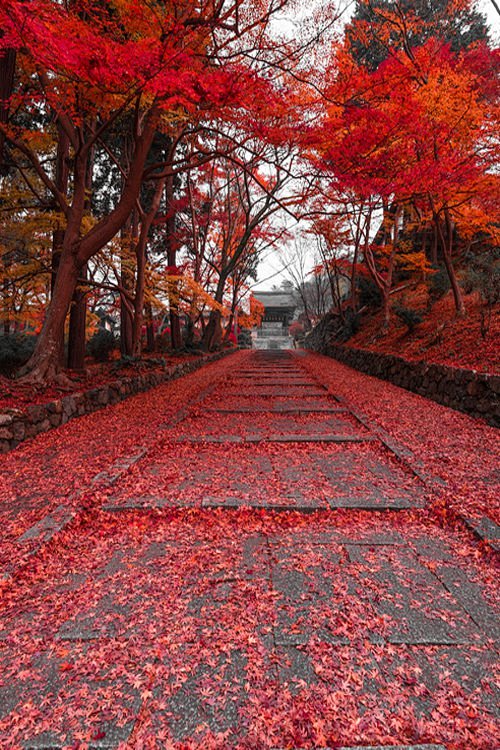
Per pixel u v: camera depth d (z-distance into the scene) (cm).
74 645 219
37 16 494
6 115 775
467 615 237
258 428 679
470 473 440
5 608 254
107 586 271
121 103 812
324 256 2303
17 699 186
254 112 712
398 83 739
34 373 834
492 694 184
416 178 747
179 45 683
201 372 1587
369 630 224
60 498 404
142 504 387
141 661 206
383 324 1627
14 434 583
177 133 1166
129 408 857
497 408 631
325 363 1888
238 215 2283
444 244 1124
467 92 881
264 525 355
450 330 1093
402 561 294
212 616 238
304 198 898
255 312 4112
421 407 797
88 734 168
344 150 715
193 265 2258
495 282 1042
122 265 1319
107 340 1881
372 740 164
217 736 166
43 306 1430
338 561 295
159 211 1952
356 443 586
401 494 404
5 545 320
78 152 860
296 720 173
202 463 511
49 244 1127
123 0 685
